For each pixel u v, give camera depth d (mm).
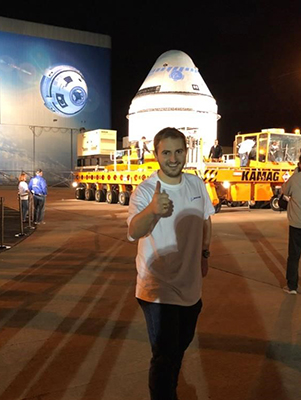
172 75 19047
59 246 9445
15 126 41344
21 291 6000
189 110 18688
